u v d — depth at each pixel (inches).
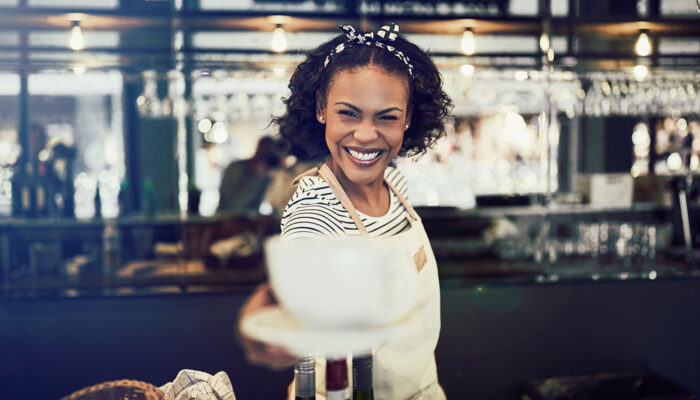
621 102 167.5
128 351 110.3
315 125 42.8
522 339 113.5
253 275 124.2
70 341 110.0
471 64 154.7
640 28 149.7
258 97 183.5
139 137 199.8
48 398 109.7
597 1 168.2
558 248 144.3
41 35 165.9
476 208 160.7
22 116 157.8
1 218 144.2
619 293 116.4
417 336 40.4
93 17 142.9
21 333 109.5
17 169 156.5
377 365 39.6
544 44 147.0
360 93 34.8
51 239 140.2
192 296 110.7
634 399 109.6
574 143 187.0
